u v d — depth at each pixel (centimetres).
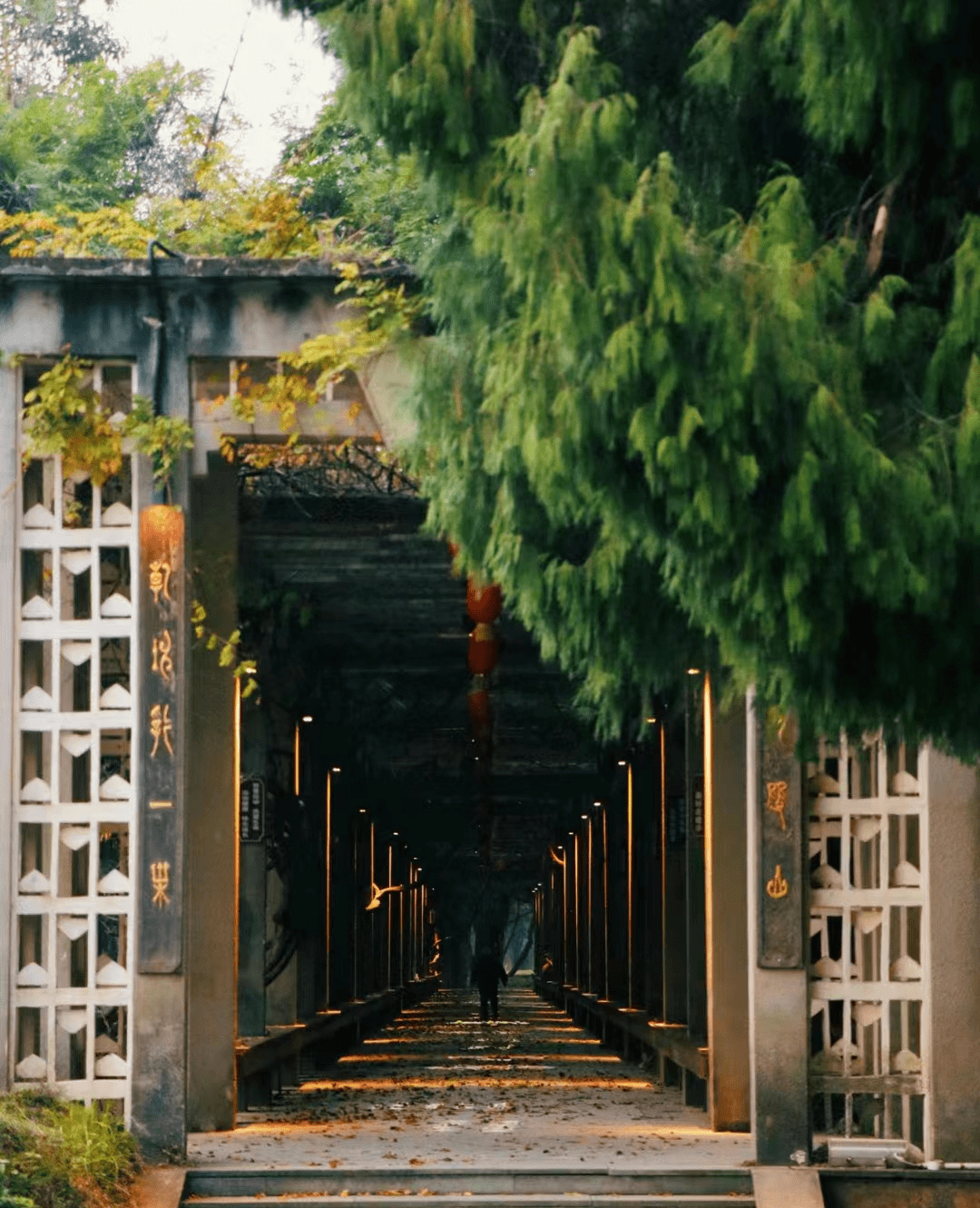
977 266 668
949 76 666
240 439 1278
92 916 1266
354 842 2978
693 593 747
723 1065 1526
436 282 841
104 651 1396
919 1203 1235
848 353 691
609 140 686
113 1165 1173
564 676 2552
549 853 5425
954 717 765
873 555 681
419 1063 2650
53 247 1345
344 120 939
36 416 1246
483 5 791
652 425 684
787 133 784
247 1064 1628
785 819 1285
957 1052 1273
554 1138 1465
